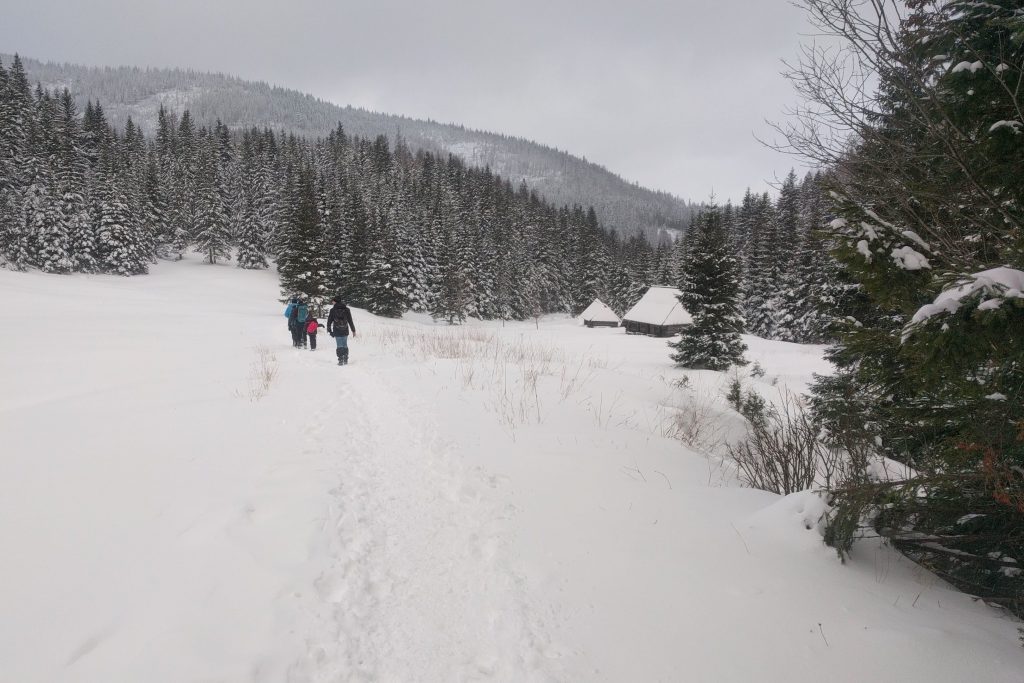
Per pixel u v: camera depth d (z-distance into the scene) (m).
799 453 5.40
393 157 121.12
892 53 3.16
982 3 2.88
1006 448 2.78
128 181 60.66
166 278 53.62
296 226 38.94
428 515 4.46
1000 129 2.71
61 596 3.11
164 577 3.35
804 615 2.85
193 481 5.03
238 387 9.95
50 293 34.31
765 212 49.06
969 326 2.32
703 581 3.23
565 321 70.75
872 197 3.70
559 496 4.66
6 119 48.53
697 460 6.05
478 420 7.07
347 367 12.33
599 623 2.93
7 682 2.41
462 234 63.41
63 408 8.13
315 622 3.02
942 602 3.01
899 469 4.48
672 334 44.59
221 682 2.48
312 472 5.34
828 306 7.66
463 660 2.76
